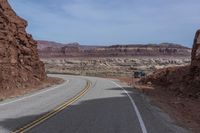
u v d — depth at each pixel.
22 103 24.28
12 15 46.47
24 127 14.46
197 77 33.75
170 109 23.66
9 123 15.48
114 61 182.00
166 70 49.78
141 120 17.14
